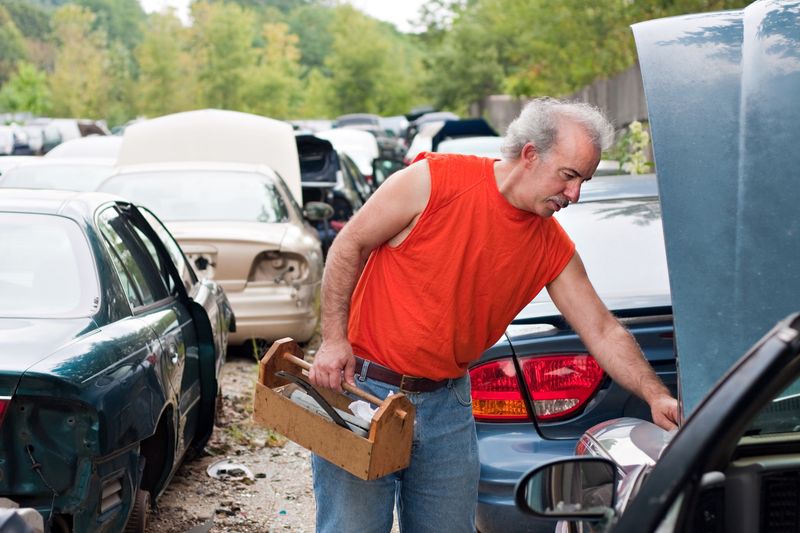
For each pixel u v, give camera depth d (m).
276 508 5.10
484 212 2.99
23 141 26.38
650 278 4.12
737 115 2.63
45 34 134.38
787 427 2.22
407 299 3.06
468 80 58.38
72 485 3.41
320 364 3.06
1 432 3.34
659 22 2.95
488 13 56.78
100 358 3.60
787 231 2.46
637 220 4.52
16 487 3.38
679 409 2.43
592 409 3.75
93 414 3.42
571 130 2.88
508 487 3.66
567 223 4.56
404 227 3.05
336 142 20.78
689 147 2.60
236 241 7.71
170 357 4.40
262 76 80.94
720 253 2.47
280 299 7.81
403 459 3.00
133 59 112.44
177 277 5.24
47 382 3.34
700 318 2.43
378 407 3.04
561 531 2.88
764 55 2.69
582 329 3.15
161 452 4.45
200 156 11.02
